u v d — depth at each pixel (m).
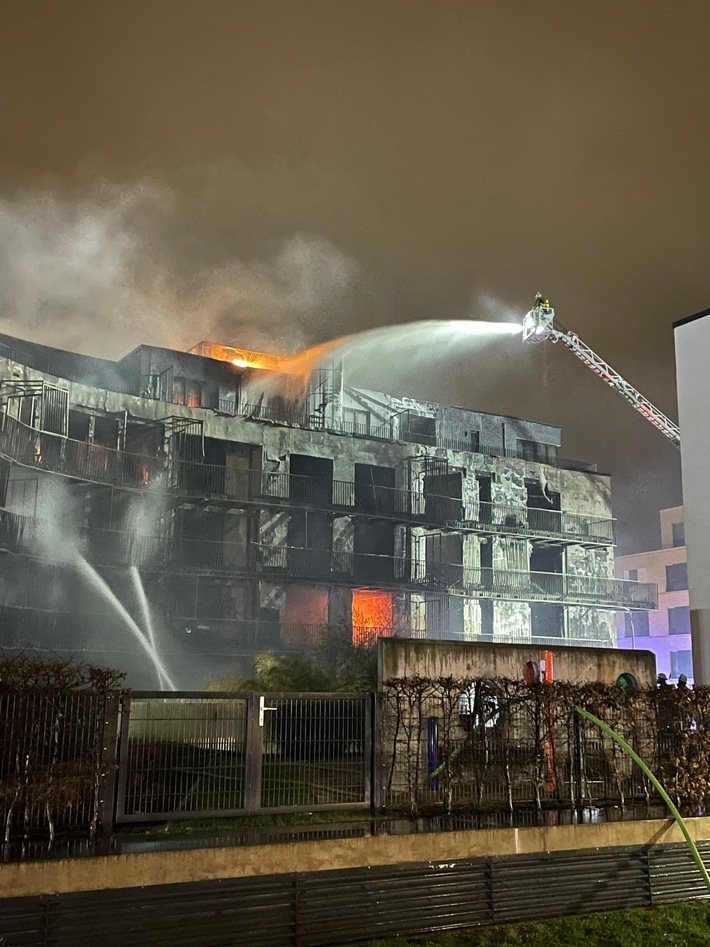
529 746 10.09
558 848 8.43
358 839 7.60
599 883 8.41
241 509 35.16
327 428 39.19
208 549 33.78
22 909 6.13
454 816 8.95
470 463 41.75
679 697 10.77
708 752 10.68
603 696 10.44
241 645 31.70
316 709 9.16
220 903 6.78
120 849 6.89
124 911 6.45
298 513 36.56
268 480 35.69
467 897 7.75
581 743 10.30
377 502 38.91
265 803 8.80
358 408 41.53
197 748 8.56
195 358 37.16
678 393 16.38
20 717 7.56
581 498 45.56
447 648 11.11
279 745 8.97
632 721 10.57
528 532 41.75
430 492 40.97
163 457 33.34
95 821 7.60
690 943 7.61
